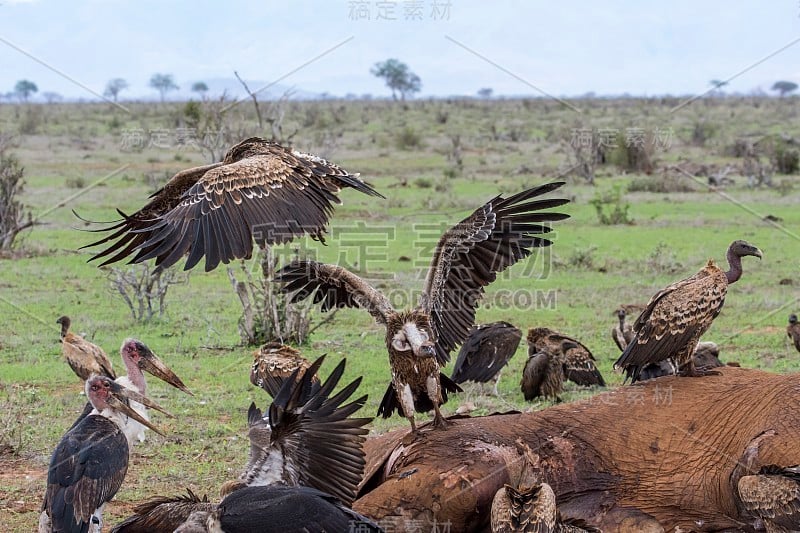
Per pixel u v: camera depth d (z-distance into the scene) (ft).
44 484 63.26
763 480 43.88
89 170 279.90
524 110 646.74
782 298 121.49
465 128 501.97
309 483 44.39
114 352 96.12
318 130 390.83
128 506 59.41
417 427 49.49
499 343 81.87
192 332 105.70
